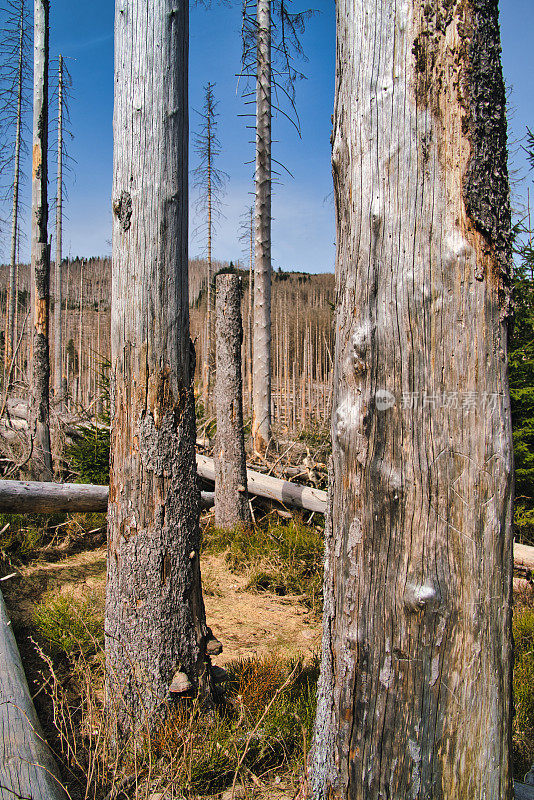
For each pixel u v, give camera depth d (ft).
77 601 15.23
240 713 9.40
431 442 4.78
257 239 32.83
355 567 5.19
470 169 4.70
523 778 8.86
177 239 9.50
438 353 4.77
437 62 4.70
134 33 9.24
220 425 22.93
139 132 9.26
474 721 4.78
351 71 5.22
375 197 5.00
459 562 4.73
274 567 19.47
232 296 22.56
